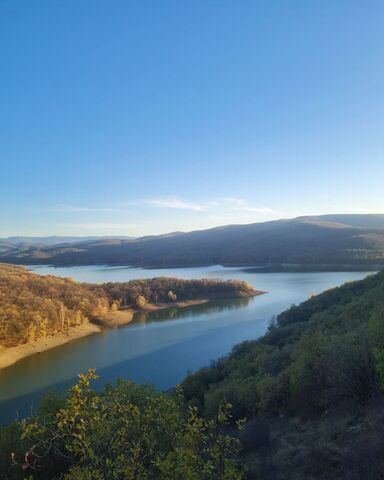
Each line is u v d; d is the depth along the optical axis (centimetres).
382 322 1716
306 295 11838
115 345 7288
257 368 3197
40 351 7025
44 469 895
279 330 4488
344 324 3294
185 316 9962
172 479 572
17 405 4659
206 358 6194
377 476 962
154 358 6325
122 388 879
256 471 1288
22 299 8938
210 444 714
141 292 11681
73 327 8506
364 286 5225
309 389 1861
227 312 10094
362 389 1638
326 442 1340
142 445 656
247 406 2350
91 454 575
